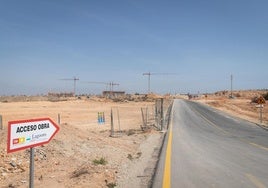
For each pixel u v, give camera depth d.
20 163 11.77
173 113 55.59
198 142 22.44
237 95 176.12
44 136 6.98
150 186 10.48
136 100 117.94
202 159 15.62
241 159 15.81
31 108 68.44
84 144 15.59
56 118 46.59
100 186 9.93
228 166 13.97
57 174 11.00
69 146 14.54
